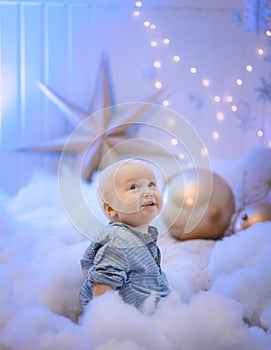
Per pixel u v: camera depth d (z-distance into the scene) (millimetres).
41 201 2488
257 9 2533
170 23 2785
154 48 2795
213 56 2807
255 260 1794
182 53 2803
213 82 2822
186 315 1399
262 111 2824
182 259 2000
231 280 1671
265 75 2803
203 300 1441
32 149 2768
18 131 2811
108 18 2773
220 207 2268
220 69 2814
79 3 2754
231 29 2789
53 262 1758
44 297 1657
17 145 2807
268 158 2617
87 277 1533
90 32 2779
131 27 2779
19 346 1375
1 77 2785
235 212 2357
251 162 2627
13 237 1935
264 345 1382
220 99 2826
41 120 2809
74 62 2789
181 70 2811
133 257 1496
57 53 2787
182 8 2773
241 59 2805
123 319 1328
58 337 1364
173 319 1396
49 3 2754
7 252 1861
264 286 1632
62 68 2795
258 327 1503
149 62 2801
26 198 2486
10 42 2771
